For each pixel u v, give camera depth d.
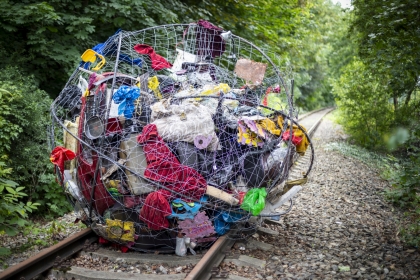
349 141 18.16
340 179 10.42
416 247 5.81
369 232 6.44
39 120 7.54
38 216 7.50
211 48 6.20
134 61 6.15
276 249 5.50
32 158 7.38
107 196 4.91
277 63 13.85
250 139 5.04
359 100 16.77
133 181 4.68
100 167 4.70
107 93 4.87
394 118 16.03
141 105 5.04
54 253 4.68
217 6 13.32
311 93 42.38
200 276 4.30
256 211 4.88
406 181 8.02
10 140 7.28
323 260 5.20
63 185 5.45
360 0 12.87
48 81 9.84
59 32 9.72
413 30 10.73
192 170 4.73
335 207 7.84
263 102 6.15
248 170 5.11
